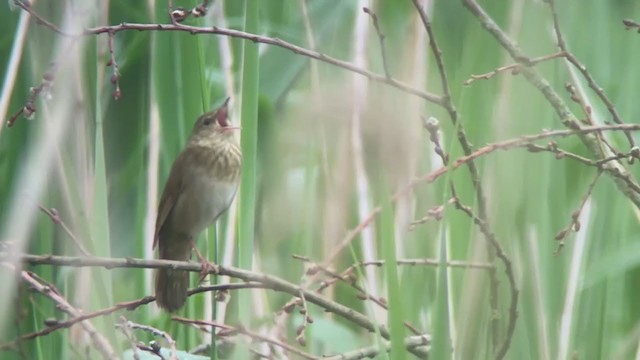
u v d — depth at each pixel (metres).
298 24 9.99
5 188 7.60
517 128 7.13
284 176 8.21
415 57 8.57
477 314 6.35
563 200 7.64
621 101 9.38
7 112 7.94
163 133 8.61
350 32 9.55
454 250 6.87
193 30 7.10
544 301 7.03
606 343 7.91
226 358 8.12
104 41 9.20
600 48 9.57
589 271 7.73
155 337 8.62
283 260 8.41
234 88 9.79
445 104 6.96
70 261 6.66
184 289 8.63
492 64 7.76
